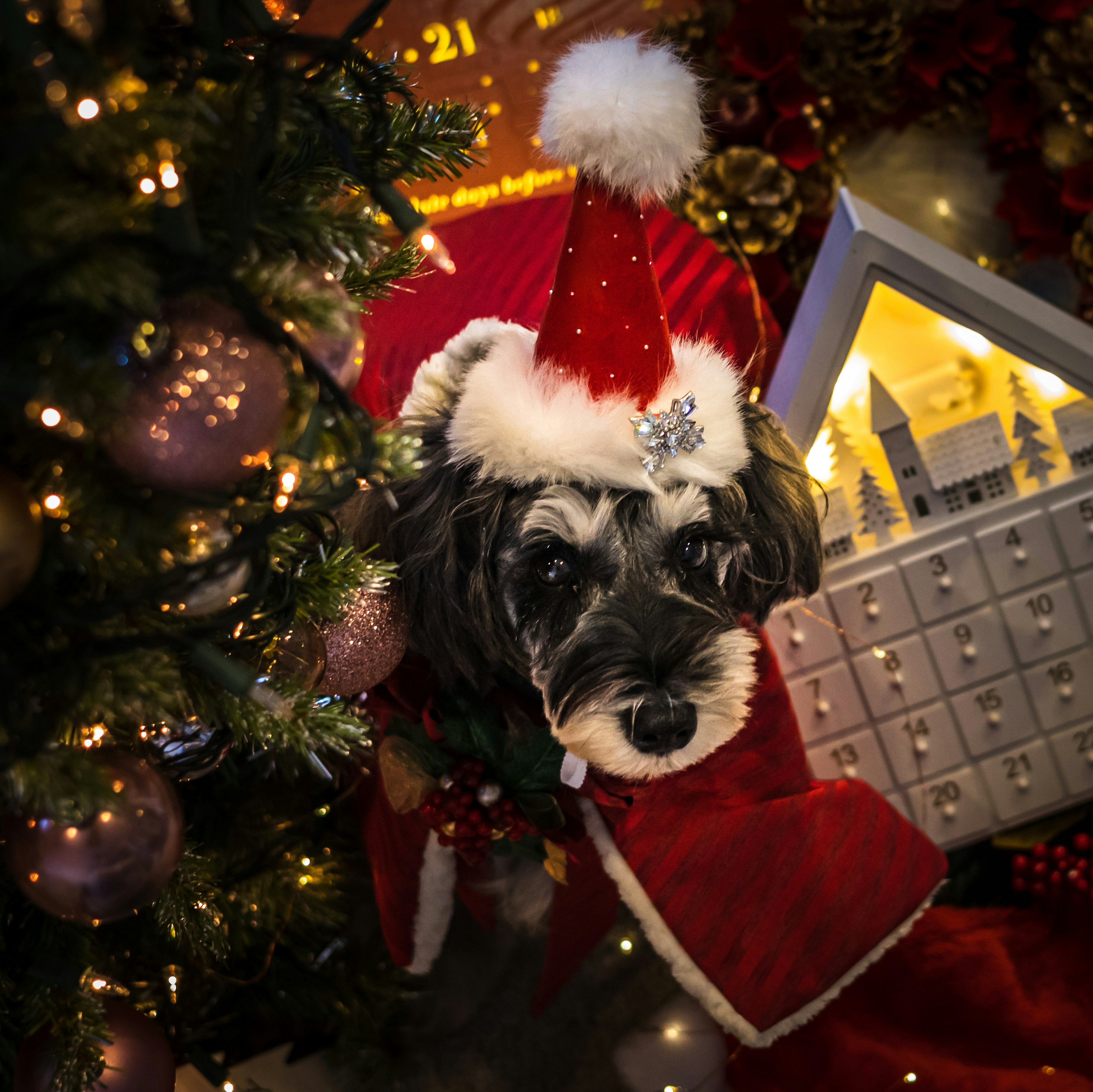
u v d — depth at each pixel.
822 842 1.52
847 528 1.78
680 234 1.78
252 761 1.43
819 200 2.33
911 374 1.77
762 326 1.76
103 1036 0.96
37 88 0.60
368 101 0.90
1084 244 2.28
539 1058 1.80
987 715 1.85
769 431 1.42
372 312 1.38
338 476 0.92
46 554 0.76
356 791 1.71
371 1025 1.71
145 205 0.67
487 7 2.27
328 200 0.96
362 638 1.15
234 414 0.71
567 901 1.61
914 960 1.76
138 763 0.86
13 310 0.65
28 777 0.77
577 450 1.14
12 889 1.03
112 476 0.77
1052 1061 1.65
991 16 2.18
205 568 0.76
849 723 1.84
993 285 1.68
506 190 2.35
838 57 2.17
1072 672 1.85
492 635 1.29
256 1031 1.78
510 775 1.35
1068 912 1.79
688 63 1.18
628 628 1.20
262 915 1.43
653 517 1.21
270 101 0.71
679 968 1.51
